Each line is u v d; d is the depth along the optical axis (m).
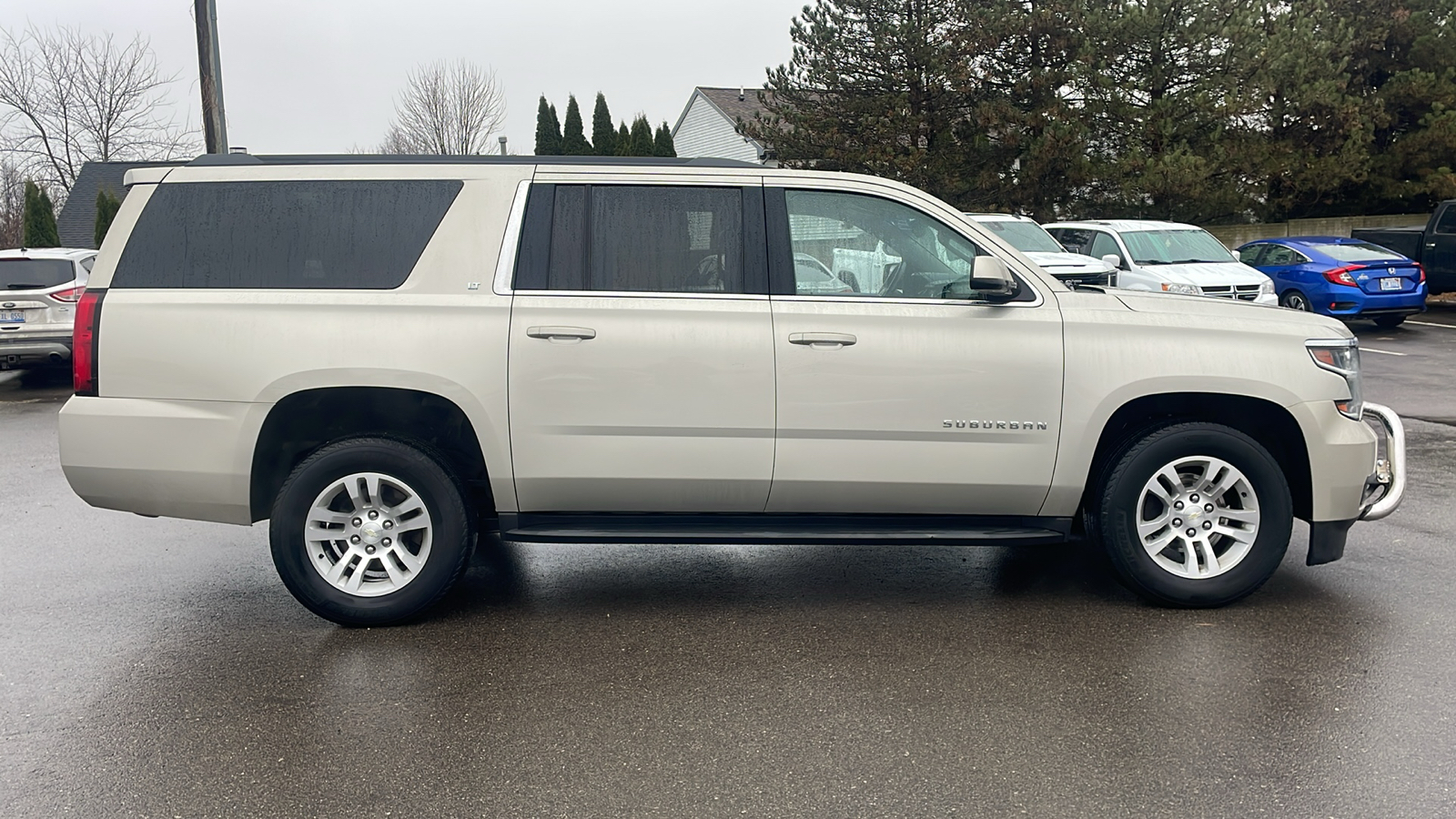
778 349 4.48
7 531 6.29
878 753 3.43
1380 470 4.89
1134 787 3.19
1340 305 15.31
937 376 4.51
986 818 3.03
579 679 4.05
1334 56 23.98
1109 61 22.88
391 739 3.55
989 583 5.20
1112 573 5.33
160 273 4.48
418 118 39.47
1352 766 3.30
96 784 3.26
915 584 5.20
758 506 4.64
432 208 4.54
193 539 6.12
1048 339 4.53
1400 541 5.75
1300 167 23.23
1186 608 4.75
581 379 4.46
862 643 4.39
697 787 3.22
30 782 3.27
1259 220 26.61
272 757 3.43
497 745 3.50
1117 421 4.80
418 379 4.40
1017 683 3.96
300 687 3.99
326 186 4.55
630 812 3.08
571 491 4.57
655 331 4.46
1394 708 3.70
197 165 4.58
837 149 23.98
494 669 4.15
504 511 4.62
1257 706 3.73
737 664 4.18
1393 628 4.47
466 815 3.07
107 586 5.23
